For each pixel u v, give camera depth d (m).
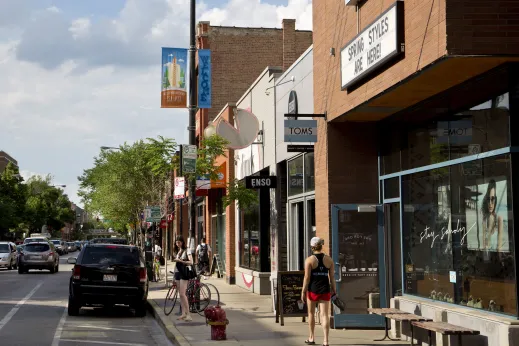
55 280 34.41
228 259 29.23
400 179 13.48
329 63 14.60
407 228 13.28
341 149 14.79
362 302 14.27
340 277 14.27
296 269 19.56
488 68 9.98
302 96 18.19
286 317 15.11
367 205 14.30
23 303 21.47
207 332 13.92
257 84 24.12
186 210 50.28
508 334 9.31
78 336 14.23
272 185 21.22
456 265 11.30
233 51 39.03
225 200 23.39
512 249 9.66
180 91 17.92
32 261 41.25
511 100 9.65
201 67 21.31
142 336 14.65
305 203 18.23
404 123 13.35
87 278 18.08
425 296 12.52
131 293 18.16
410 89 11.33
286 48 35.69
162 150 21.77
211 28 39.00
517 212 9.62
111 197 56.44
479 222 10.55
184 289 16.09
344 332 13.80
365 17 12.39
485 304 10.38
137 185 54.91
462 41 9.12
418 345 12.15
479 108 10.49
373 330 14.05
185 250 16.31
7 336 14.05
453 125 11.34
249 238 26.23
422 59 9.92
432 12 9.59
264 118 23.03
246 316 16.70
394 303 13.36
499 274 9.98
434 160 12.06
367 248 14.34
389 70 11.22
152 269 30.97
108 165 58.09
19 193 98.94
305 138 15.04
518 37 9.14
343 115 13.93
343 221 14.38
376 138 14.84
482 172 10.46
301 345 12.10
